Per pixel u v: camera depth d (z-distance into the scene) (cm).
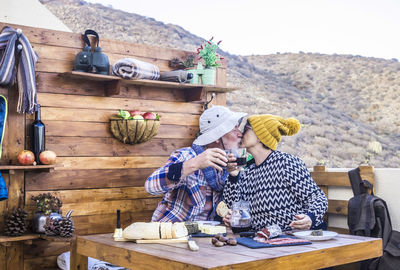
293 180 252
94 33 339
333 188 339
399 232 277
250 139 268
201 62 400
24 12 445
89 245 202
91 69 325
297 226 223
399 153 1989
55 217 292
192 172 232
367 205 283
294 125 267
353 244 182
